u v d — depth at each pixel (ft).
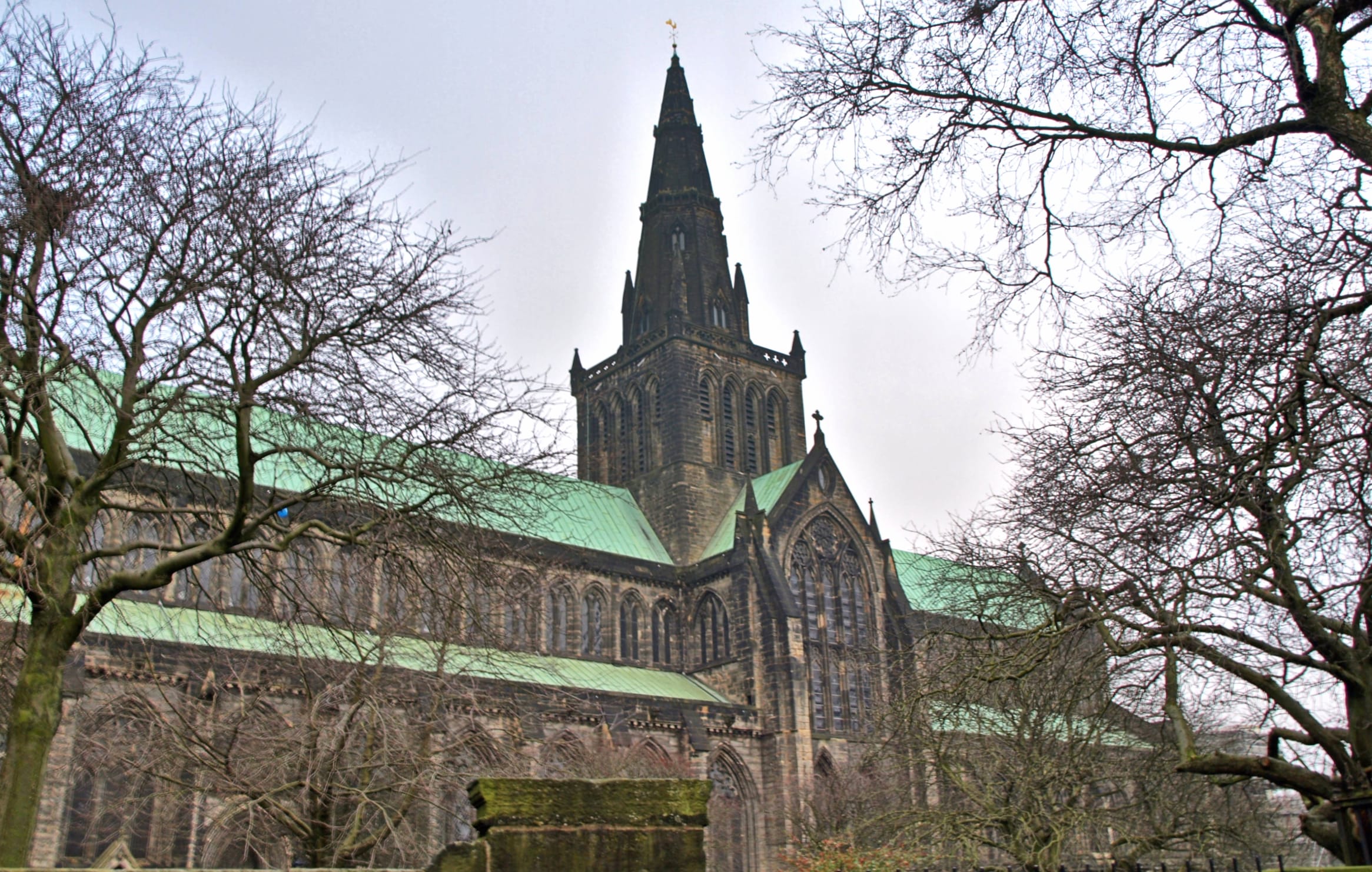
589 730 252.42
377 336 90.33
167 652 194.08
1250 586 84.33
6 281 77.92
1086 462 102.83
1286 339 70.79
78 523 81.35
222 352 83.51
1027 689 130.62
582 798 45.91
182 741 102.42
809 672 301.63
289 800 108.78
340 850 95.40
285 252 86.99
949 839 138.62
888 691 303.27
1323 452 72.18
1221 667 92.63
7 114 83.46
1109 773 155.22
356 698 100.78
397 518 89.04
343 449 93.86
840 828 207.92
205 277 86.38
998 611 110.52
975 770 159.12
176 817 151.02
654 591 324.60
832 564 326.24
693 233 390.63
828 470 334.85
